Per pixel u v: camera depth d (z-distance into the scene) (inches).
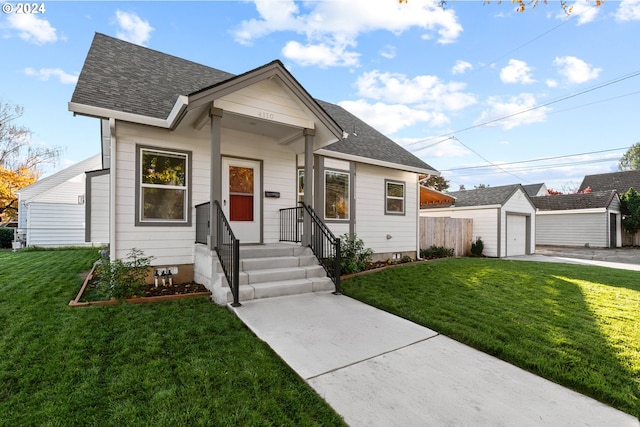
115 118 196.7
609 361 114.7
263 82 217.8
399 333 143.6
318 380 102.0
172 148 228.8
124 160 211.2
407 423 81.8
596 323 152.3
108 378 97.8
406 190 397.7
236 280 170.9
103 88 216.8
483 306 180.9
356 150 340.8
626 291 217.2
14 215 807.1
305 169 241.9
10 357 108.2
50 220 543.5
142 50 302.0
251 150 269.6
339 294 207.2
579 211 722.8
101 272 188.7
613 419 85.0
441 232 471.5
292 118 231.1
